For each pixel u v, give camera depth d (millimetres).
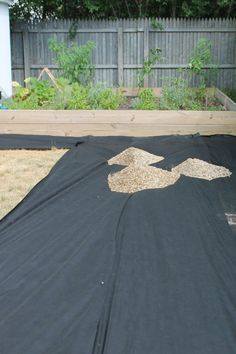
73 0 9867
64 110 6172
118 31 8844
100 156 5047
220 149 5371
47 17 9844
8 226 3156
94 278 2453
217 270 2543
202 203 3600
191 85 8883
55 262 2641
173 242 2906
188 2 9547
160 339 1924
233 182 4141
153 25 8805
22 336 1955
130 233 3041
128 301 2217
